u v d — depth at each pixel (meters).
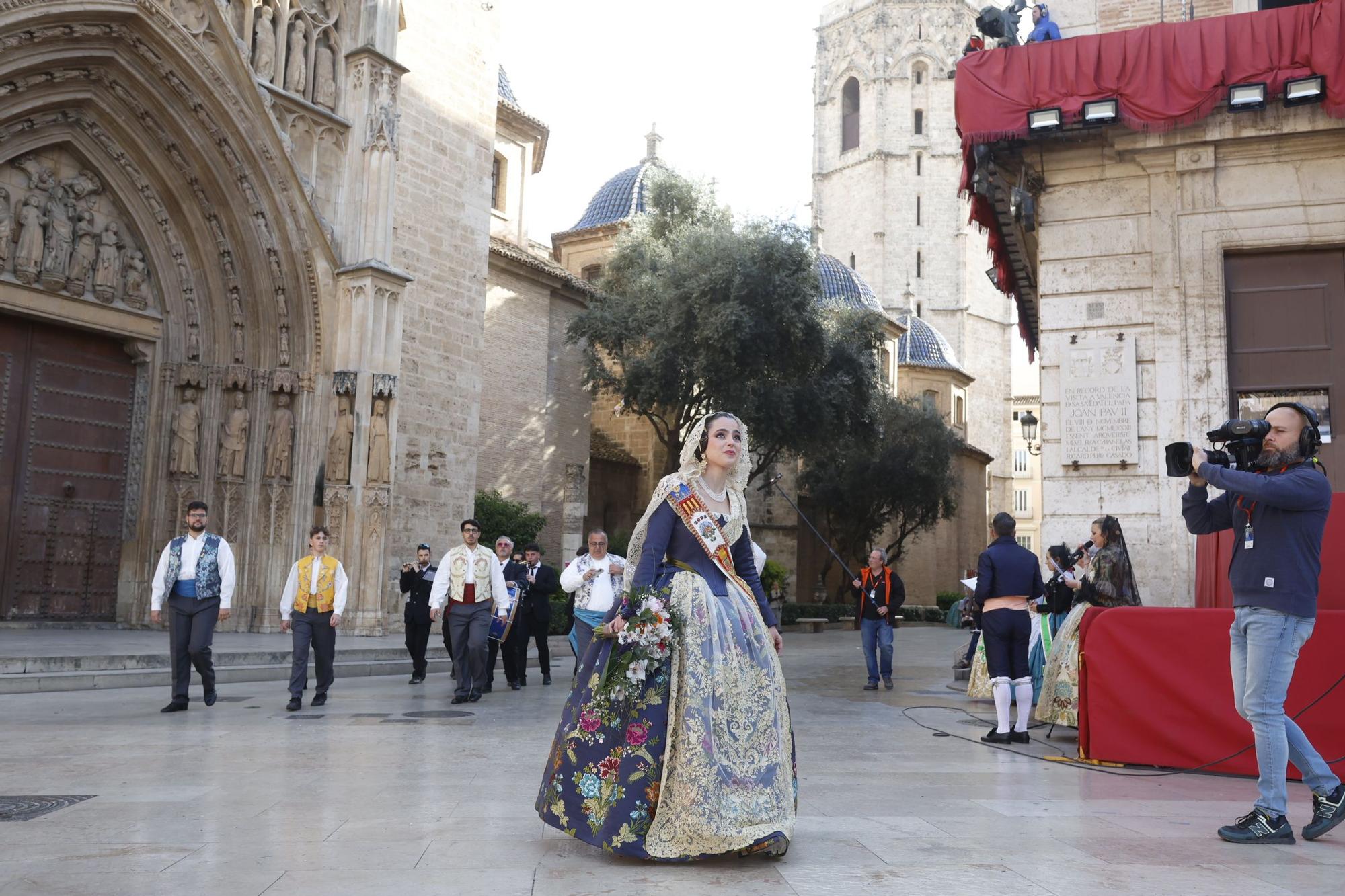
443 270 23.02
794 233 28.88
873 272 71.12
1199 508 5.27
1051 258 12.70
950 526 55.56
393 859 3.93
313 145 19.91
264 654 14.05
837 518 44.94
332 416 19.67
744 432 4.50
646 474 37.75
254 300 19.31
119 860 3.89
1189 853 4.29
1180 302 12.09
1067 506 12.27
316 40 20.17
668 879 3.67
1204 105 11.59
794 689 13.40
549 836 4.41
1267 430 5.02
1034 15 13.04
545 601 13.89
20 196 17.02
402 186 22.11
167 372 18.89
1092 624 7.44
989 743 8.30
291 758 6.77
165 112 17.94
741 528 4.48
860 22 74.31
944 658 21.03
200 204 18.77
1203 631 7.01
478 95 24.33
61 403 17.72
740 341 26.66
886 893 3.49
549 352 32.34
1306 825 5.05
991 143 12.48
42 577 17.27
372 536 19.38
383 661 15.09
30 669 11.34
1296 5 12.19
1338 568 6.86
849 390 30.86
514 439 30.27
